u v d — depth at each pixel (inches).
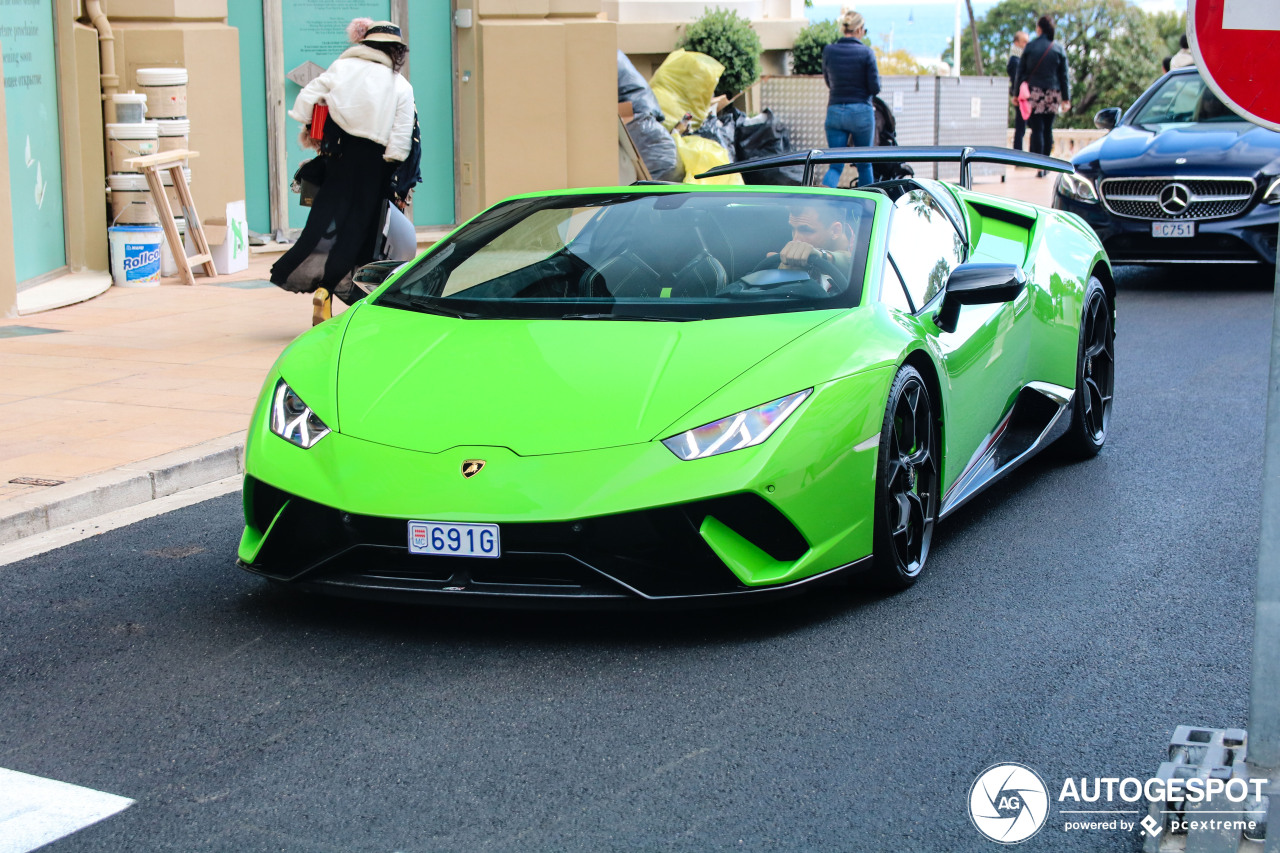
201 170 418.0
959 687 134.7
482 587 142.5
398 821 108.3
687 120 560.4
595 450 141.6
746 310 165.2
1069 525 192.7
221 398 254.8
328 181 311.1
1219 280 441.4
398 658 142.3
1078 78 2080.5
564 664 140.2
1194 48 99.8
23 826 108.0
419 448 145.0
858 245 177.2
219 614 156.4
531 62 487.5
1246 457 230.2
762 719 127.0
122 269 391.9
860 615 155.2
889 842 104.7
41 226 378.3
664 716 127.7
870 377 153.6
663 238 182.1
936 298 184.5
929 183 213.5
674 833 106.0
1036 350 212.2
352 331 171.0
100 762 119.4
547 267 180.2
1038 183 703.1
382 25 309.4
